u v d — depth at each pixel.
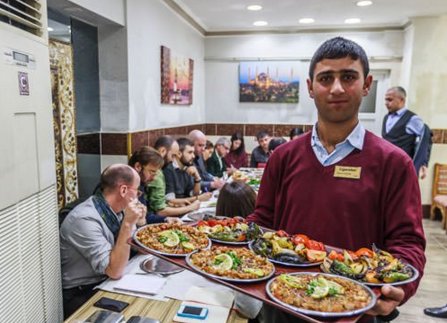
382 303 0.85
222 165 4.48
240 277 0.95
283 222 1.17
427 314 2.62
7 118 0.99
